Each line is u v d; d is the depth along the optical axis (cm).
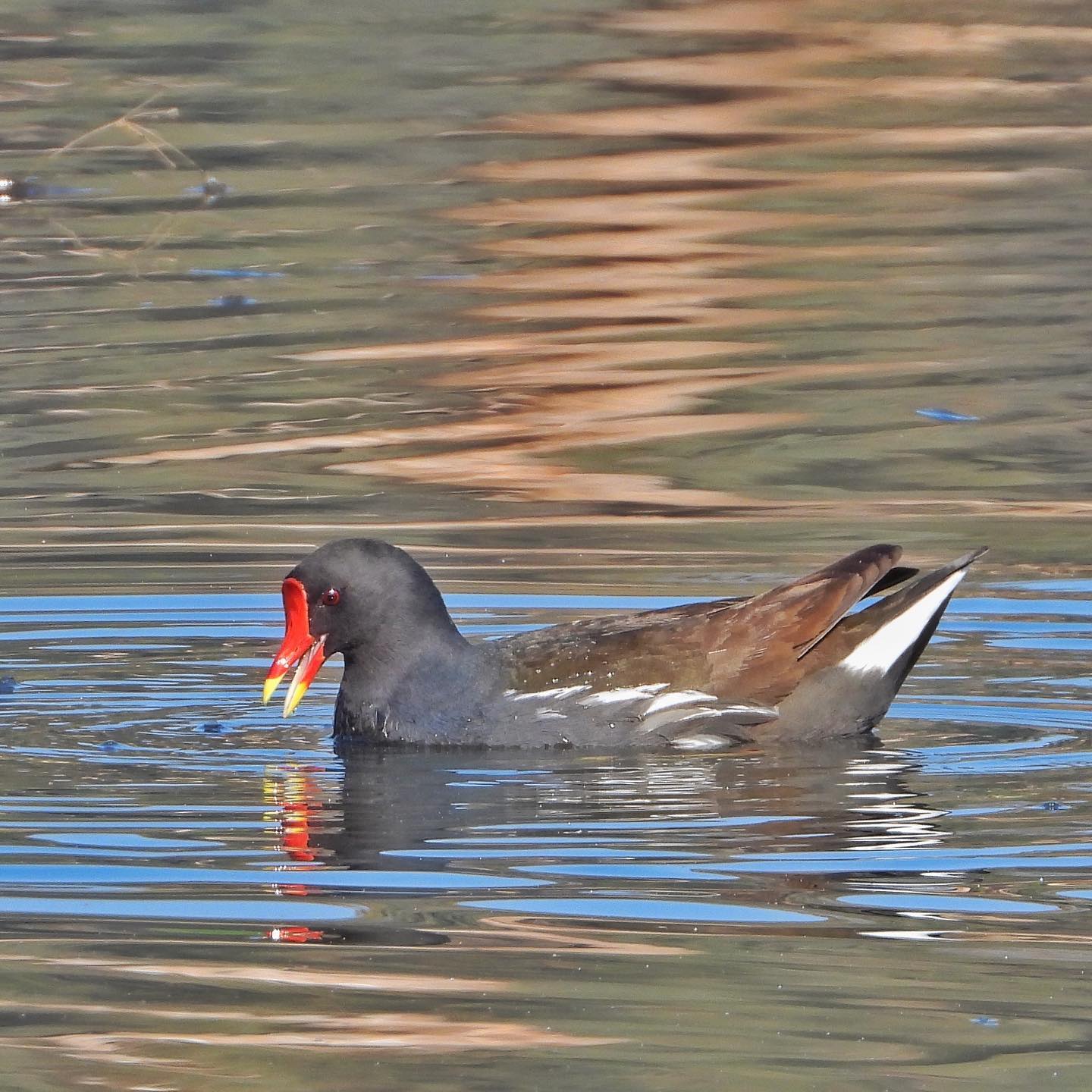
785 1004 789
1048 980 809
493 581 1465
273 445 1809
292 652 1219
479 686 1202
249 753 1170
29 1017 780
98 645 1367
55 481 1720
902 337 2095
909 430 1822
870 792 1068
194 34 3475
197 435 1839
